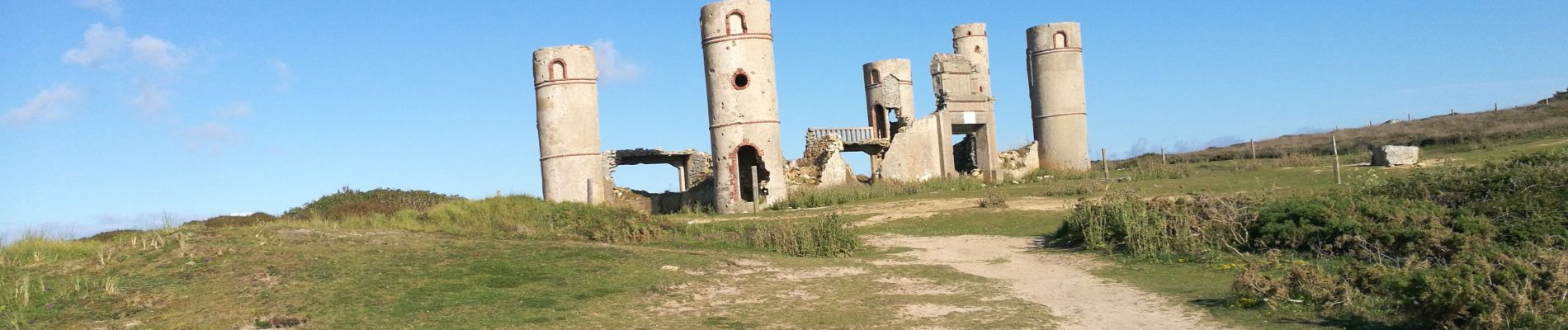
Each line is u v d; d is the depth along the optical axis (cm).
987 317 1513
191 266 1820
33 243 2022
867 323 1466
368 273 1791
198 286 1667
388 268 1838
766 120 4159
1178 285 1775
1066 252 2322
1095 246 2292
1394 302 1409
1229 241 2166
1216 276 1852
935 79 5316
